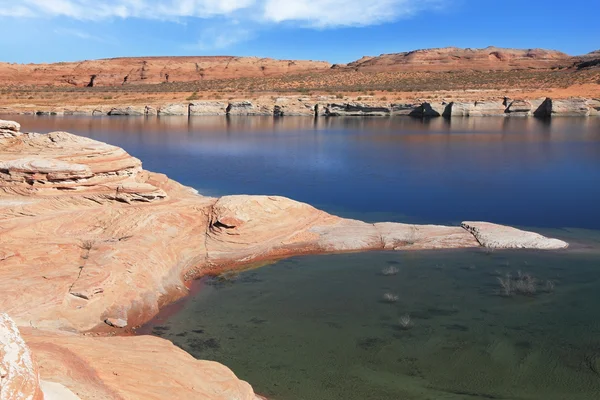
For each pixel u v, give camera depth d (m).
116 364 7.39
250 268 15.45
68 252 13.31
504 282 13.84
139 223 15.49
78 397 5.79
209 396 7.43
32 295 11.23
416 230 18.19
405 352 10.45
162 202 17.38
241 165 34.72
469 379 9.46
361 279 14.40
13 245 12.84
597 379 9.33
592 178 29.23
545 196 25.22
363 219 21.48
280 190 27.11
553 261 15.45
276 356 10.40
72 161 17.11
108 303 11.88
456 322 11.65
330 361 10.16
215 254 15.97
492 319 11.75
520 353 10.25
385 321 11.83
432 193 26.20
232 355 10.43
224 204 17.31
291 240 17.12
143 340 9.16
